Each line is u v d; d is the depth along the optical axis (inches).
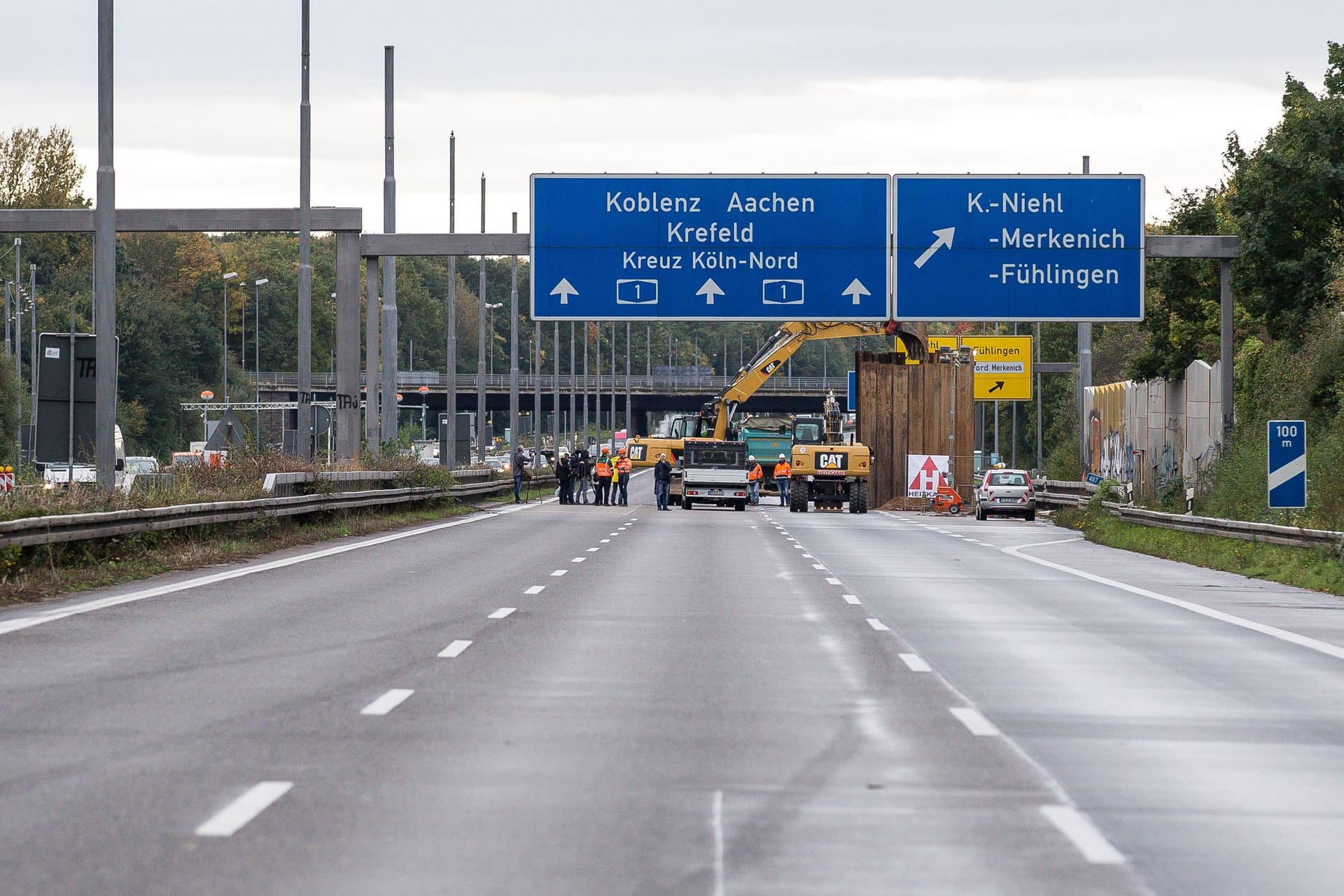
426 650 1630.2
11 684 1357.0
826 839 829.2
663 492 6742.1
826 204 4601.4
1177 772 1032.2
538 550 3503.9
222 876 735.1
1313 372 4539.9
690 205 4606.3
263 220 4571.9
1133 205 4562.0
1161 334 5964.6
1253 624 2046.0
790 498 6939.0
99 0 3021.7
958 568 3132.4
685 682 1422.2
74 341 2797.7
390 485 5123.0
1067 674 1519.4
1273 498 3225.9
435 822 854.5
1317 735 1184.2
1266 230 4601.4
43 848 784.3
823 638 1807.3
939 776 1007.6
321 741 1095.6
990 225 4584.2
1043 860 790.5
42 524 2306.8
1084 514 5285.4
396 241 4645.7
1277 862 792.3
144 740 1091.9
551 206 4616.1
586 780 975.6
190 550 2920.8
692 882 738.2
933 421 7258.9
